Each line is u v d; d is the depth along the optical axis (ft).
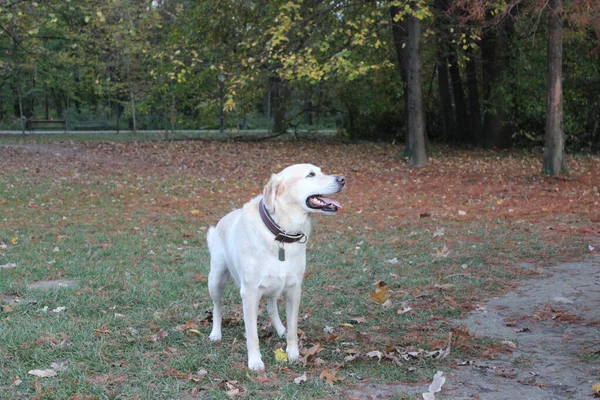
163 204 44.29
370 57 81.41
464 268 26.00
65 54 103.65
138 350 16.16
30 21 66.64
